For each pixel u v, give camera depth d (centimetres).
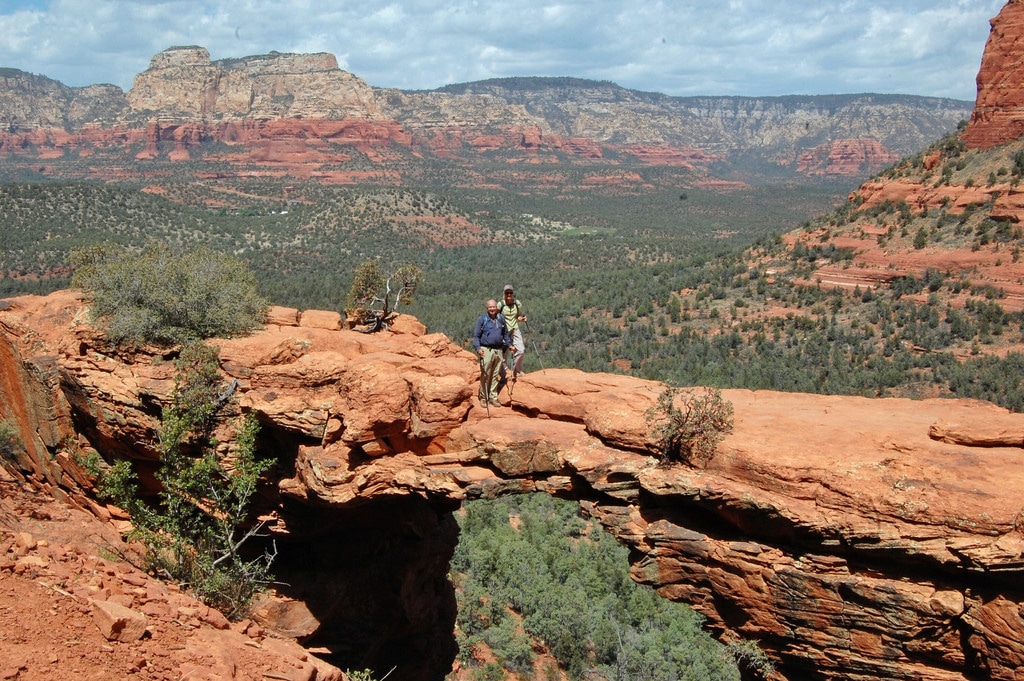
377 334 2402
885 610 1309
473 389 1828
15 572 1096
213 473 1831
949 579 1279
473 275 12962
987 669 1237
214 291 2016
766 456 1405
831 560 1346
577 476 1648
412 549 2402
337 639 2300
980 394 4547
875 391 4903
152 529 1641
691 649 3072
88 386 1888
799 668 1433
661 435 1531
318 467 1719
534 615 3195
